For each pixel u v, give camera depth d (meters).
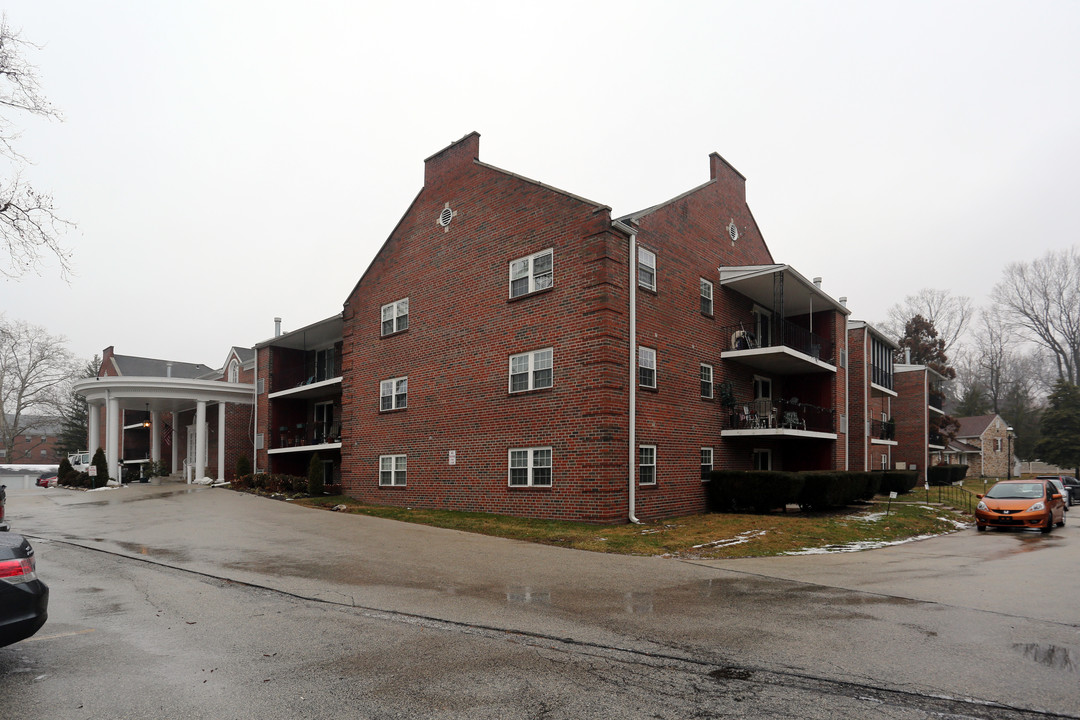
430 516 18.00
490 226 19.88
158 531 15.48
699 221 21.28
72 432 62.53
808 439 24.48
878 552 13.24
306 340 32.50
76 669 5.86
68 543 13.71
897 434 38.50
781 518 17.47
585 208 17.19
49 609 8.19
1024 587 9.46
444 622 7.58
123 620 7.65
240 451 34.19
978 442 56.88
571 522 16.36
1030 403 73.31
